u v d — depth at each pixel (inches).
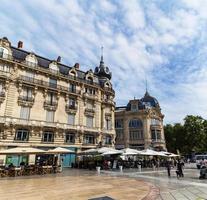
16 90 1293.1
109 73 2036.2
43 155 1342.3
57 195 475.8
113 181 724.0
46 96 1434.5
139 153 1311.5
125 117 2390.5
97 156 1537.9
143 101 2554.1
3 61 1257.4
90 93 1750.7
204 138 2541.8
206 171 812.0
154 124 2310.5
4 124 1173.1
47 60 1542.8
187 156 2898.6
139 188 575.5
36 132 1316.4
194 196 471.5
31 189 553.0
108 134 1801.2
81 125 1585.9
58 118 1466.5
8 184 642.2
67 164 1456.7
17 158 1224.8
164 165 1576.0
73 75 1663.4
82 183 670.5
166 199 439.5
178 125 2849.4
